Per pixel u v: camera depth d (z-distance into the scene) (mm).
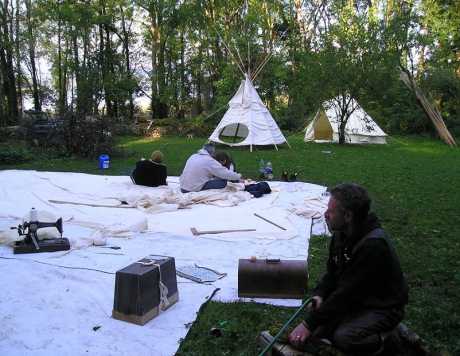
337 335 2879
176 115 29969
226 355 3449
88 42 28578
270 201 8547
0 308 4117
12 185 9695
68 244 5711
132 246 5934
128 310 3908
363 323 2816
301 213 7562
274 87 27719
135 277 3859
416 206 8523
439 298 4492
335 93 19047
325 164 13797
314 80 19172
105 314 4055
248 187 9188
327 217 2873
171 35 28812
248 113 17703
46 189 9438
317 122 21062
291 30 29219
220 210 7844
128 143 19812
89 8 27297
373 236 2783
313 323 2861
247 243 6129
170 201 8203
